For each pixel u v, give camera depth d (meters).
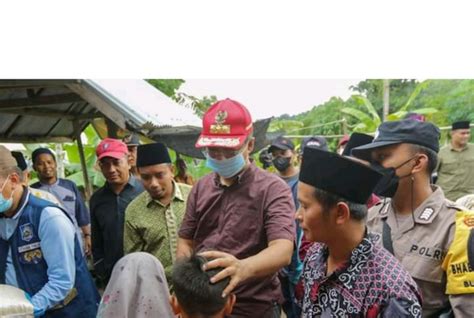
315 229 1.43
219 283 1.48
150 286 1.58
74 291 2.23
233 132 2.02
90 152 7.33
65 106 4.81
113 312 1.55
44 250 2.11
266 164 5.52
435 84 16.25
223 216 2.10
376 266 1.39
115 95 3.32
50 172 4.51
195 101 9.61
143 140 4.71
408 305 1.29
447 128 7.09
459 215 1.75
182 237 2.25
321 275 1.51
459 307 1.63
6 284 2.12
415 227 1.84
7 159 2.05
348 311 1.39
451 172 6.11
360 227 1.43
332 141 11.88
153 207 2.86
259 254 1.75
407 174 1.82
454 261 1.67
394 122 1.85
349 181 1.37
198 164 7.45
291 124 13.26
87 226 4.66
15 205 2.12
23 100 3.89
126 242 2.91
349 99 19.05
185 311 1.47
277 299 2.13
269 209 1.99
